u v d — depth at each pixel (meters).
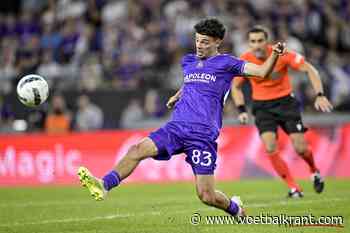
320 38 62.50
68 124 53.94
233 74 22.92
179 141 22.59
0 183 49.31
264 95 33.47
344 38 63.16
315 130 45.44
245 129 46.12
